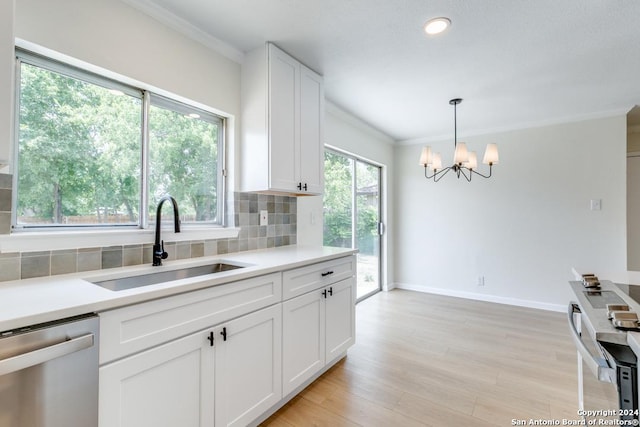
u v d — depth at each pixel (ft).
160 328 3.68
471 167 9.61
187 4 5.42
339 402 5.88
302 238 9.15
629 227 12.10
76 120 4.82
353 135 11.89
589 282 4.24
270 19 5.85
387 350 8.14
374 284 14.33
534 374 6.90
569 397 6.02
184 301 3.94
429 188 14.37
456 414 5.53
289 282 5.69
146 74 5.43
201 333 4.14
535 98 9.60
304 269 6.07
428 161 9.58
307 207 9.38
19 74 4.24
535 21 5.79
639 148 12.02
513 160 12.39
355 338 8.14
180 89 5.98
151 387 3.59
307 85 7.66
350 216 12.62
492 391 6.24
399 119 11.75
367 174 13.89
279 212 8.34
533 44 6.58
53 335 2.79
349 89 8.99
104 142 5.15
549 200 11.71
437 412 5.58
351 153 11.90
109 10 4.95
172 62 5.85
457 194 13.64
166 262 5.64
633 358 2.72
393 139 14.78
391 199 15.10
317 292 6.42
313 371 6.27
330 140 10.48
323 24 6.00
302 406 5.75
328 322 6.78
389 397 6.04
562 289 11.45
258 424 5.23
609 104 10.11
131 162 5.51
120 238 5.06
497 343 8.59
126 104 5.45
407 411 5.61
